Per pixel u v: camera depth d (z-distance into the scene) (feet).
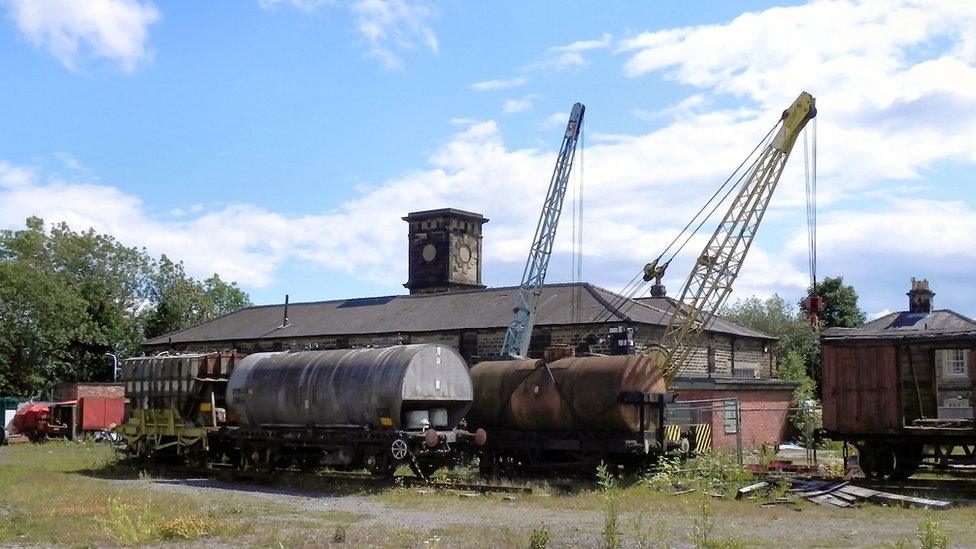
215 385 92.94
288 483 80.02
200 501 66.74
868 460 79.71
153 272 245.24
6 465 98.78
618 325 121.90
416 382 78.07
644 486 74.59
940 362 118.52
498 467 89.30
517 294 144.05
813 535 50.70
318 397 81.56
